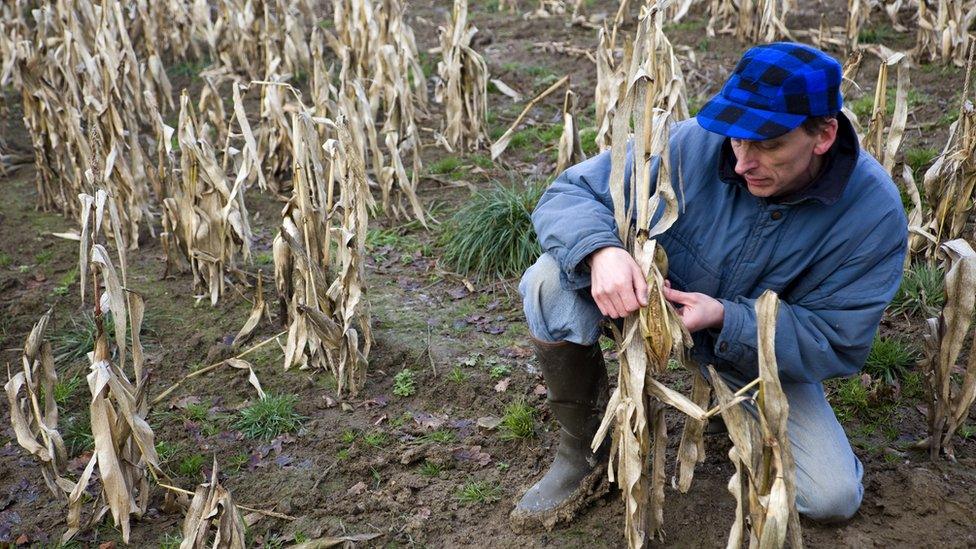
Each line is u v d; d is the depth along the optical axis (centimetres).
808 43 713
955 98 576
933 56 638
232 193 411
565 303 255
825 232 237
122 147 483
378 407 350
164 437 336
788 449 214
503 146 441
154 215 529
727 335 235
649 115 224
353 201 348
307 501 301
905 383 343
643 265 229
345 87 555
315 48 600
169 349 396
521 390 353
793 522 222
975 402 331
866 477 293
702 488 292
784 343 237
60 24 632
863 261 238
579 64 729
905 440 313
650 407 255
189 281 455
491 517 290
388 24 639
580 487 281
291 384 366
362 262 351
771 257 240
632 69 229
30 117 530
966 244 287
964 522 271
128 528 282
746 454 217
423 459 320
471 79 588
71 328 414
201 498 256
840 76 213
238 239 438
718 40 753
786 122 207
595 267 237
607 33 531
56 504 306
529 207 463
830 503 257
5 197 567
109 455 276
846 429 321
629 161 249
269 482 311
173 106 664
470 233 458
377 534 285
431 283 444
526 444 321
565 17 855
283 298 391
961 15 613
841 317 240
